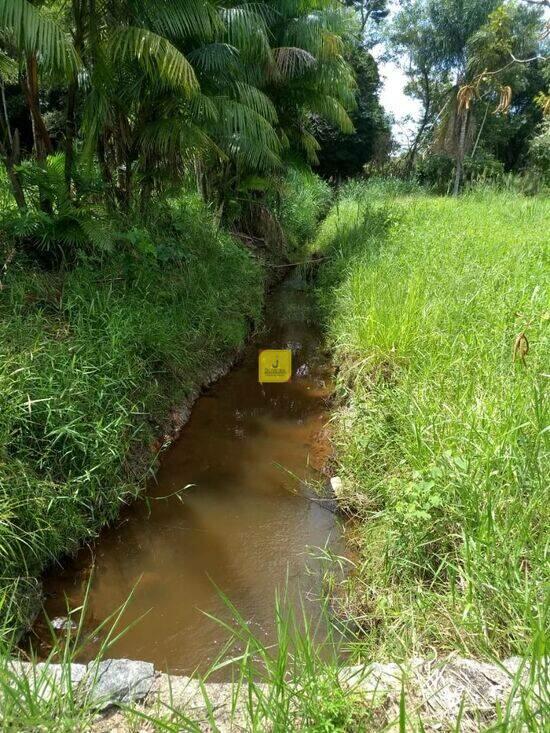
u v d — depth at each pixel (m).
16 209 4.62
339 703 1.46
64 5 4.55
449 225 7.68
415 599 2.19
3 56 4.86
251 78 7.28
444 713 1.49
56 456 2.96
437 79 20.62
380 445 3.24
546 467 2.24
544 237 6.37
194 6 4.71
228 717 1.54
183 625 2.45
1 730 1.40
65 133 4.83
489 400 2.80
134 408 3.51
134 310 4.35
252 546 2.98
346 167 19.08
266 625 2.43
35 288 4.02
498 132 17.88
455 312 4.07
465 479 2.29
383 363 3.95
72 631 2.42
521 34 11.66
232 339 5.56
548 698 1.38
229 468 3.75
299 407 4.70
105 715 1.55
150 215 5.95
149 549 2.98
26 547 2.56
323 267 8.53
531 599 1.79
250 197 9.10
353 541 2.93
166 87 5.05
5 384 2.86
